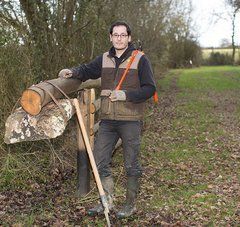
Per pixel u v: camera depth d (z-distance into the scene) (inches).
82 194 252.7
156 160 351.9
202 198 256.2
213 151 387.2
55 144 324.5
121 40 206.1
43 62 391.2
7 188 266.2
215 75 1523.1
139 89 205.0
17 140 197.9
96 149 215.6
